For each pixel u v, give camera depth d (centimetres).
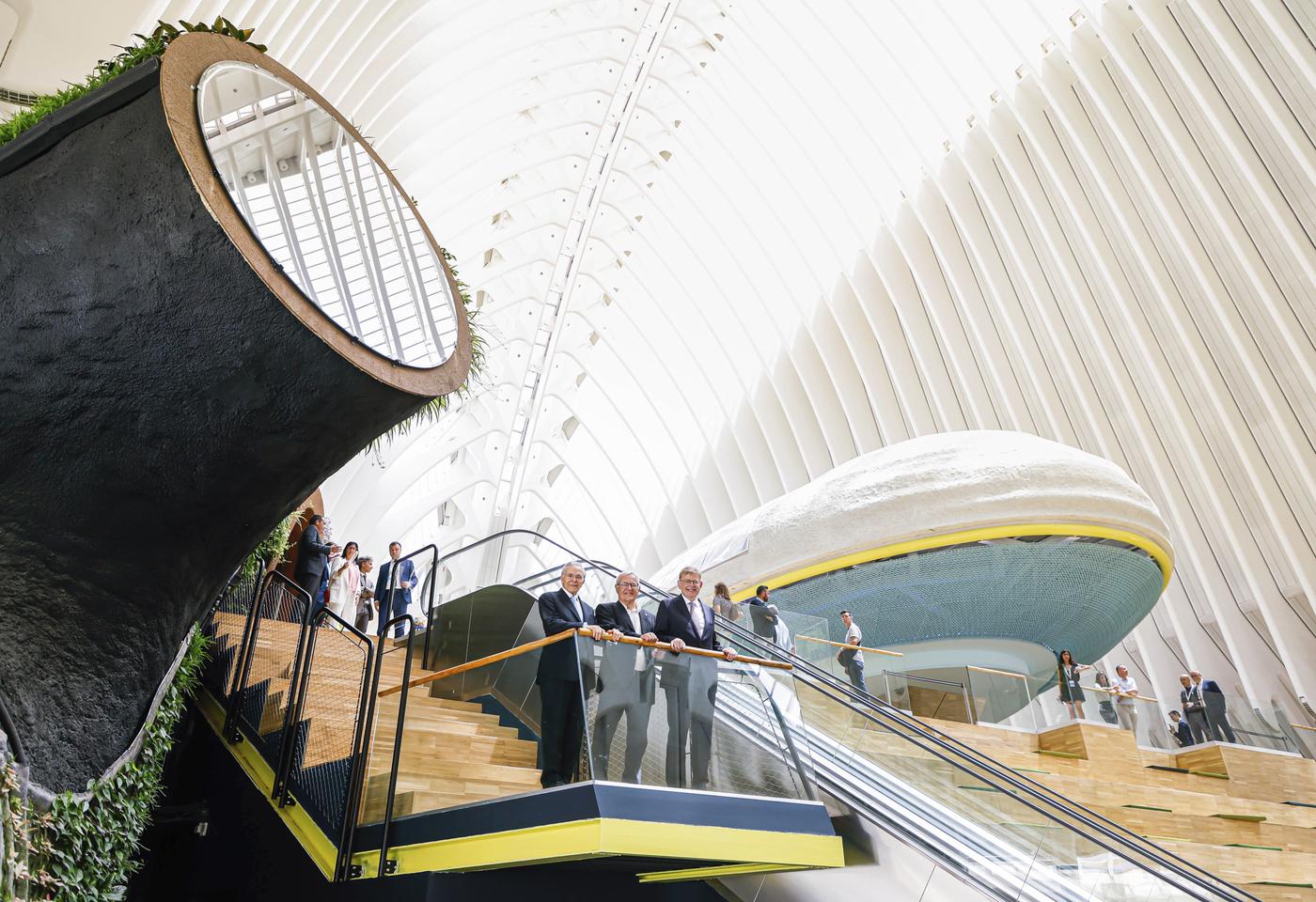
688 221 2838
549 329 3166
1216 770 1072
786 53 2353
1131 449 2147
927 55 2217
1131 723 1121
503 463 3381
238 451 438
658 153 2747
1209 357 1983
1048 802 590
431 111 2219
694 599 621
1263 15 1700
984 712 1021
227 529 464
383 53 1898
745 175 2573
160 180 402
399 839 562
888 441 2556
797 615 987
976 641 1309
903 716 686
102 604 444
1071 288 2150
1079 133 2083
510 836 507
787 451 2828
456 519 3581
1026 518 1196
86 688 447
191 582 470
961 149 2258
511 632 990
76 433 424
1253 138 1814
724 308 2898
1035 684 1073
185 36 430
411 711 670
